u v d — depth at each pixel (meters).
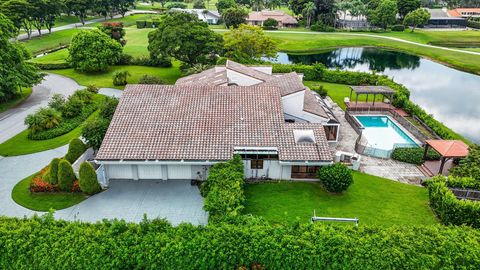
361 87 53.75
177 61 83.19
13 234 21.27
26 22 104.56
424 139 42.22
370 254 20.05
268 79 45.84
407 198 30.98
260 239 20.80
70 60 70.94
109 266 19.97
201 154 30.86
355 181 33.44
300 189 31.77
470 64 88.25
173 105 35.69
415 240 20.94
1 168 35.53
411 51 106.94
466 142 43.66
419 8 149.75
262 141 32.31
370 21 148.25
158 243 20.36
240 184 27.91
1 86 50.81
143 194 31.00
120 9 154.50
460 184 29.14
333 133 41.78
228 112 35.03
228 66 44.12
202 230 21.55
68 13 137.12
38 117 42.91
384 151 38.44
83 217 27.95
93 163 34.66
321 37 121.19
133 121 33.84
